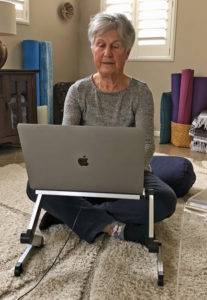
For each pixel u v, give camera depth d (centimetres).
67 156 115
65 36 451
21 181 238
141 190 121
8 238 155
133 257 140
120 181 119
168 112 379
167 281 125
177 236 159
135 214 147
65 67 461
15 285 122
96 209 154
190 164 212
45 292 119
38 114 368
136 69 433
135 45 425
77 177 121
